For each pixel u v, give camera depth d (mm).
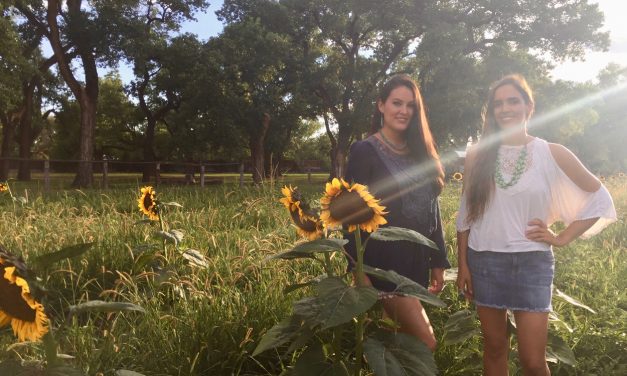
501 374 3113
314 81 34375
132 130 47906
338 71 35719
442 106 29328
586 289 4938
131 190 13617
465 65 30359
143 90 35344
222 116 29938
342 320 2160
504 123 3037
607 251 6277
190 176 27516
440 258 3262
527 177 2934
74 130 46125
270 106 30797
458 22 31141
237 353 3617
